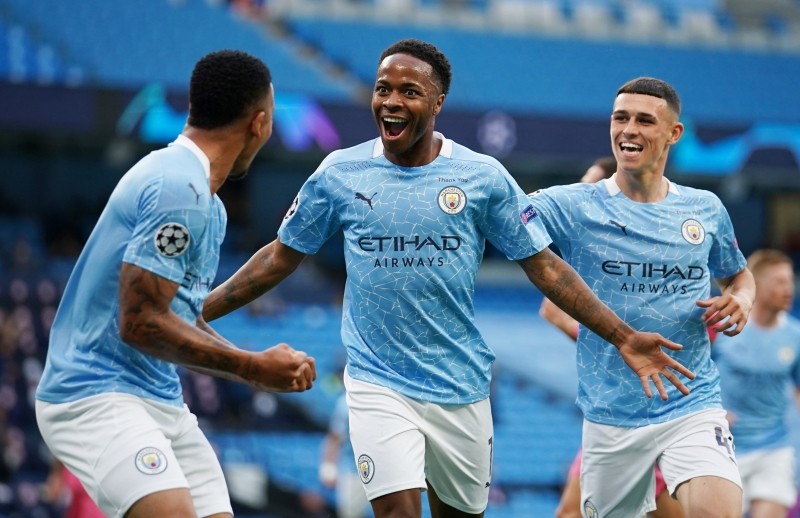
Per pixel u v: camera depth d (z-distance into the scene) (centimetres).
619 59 2409
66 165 2464
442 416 543
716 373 603
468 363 549
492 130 1997
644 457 594
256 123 476
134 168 459
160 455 448
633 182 598
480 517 580
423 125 528
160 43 2108
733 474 571
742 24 2548
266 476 1565
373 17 2348
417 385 539
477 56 2355
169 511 439
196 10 2175
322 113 1945
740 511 564
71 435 455
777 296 905
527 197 557
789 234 2786
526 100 2317
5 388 1587
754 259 925
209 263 480
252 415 1700
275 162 2525
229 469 1552
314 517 1541
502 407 1986
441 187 537
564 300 551
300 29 2278
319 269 2483
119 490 443
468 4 2436
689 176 2341
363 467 534
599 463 605
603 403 596
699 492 564
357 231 543
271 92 482
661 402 587
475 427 552
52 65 2000
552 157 2025
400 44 535
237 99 467
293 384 445
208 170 464
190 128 472
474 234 546
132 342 437
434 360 541
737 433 926
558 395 2039
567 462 1847
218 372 443
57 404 457
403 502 522
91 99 1828
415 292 534
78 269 465
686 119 2111
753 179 2388
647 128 588
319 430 1730
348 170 548
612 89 2362
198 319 496
